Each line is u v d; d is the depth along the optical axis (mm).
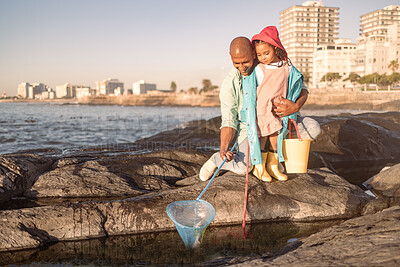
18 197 4152
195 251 2773
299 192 3719
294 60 146125
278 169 3777
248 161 3393
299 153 3344
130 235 3195
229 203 3490
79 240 3082
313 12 145000
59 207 3264
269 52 3209
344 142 7262
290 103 3289
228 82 3439
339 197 3766
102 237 3154
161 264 2537
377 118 8766
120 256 2715
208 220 2889
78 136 15680
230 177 3799
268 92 3309
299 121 3586
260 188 3648
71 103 149875
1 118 31281
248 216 3473
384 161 7027
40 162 4633
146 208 3359
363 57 106875
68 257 2723
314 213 3566
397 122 9367
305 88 3479
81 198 4168
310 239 2793
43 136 15445
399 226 2477
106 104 140625
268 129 3373
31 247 2916
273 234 3143
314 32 145625
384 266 1808
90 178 4422
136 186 4516
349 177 5586
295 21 144875
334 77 107812
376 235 2338
